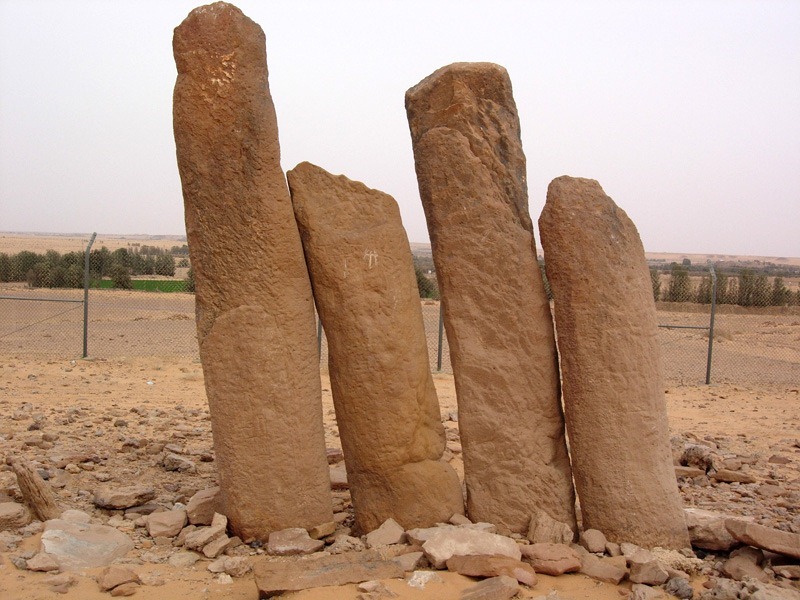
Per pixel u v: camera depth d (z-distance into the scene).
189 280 26.59
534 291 4.95
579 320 4.74
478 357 4.93
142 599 3.91
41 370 11.66
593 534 4.67
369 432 4.82
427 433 4.99
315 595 3.92
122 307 22.09
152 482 6.08
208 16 4.54
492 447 4.91
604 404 4.71
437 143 4.95
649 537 4.66
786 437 9.09
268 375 4.63
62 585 3.96
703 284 25.91
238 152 4.55
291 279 4.67
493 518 4.89
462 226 4.94
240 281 4.60
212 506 4.96
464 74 4.95
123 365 12.55
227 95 4.53
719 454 7.84
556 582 4.28
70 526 4.59
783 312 25.22
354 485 4.98
